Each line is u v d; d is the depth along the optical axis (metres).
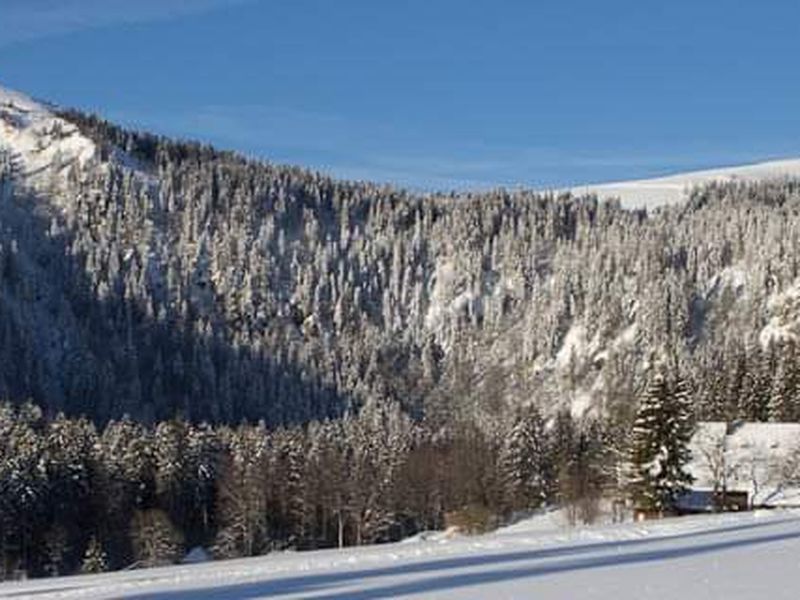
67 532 98.06
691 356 186.75
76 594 35.06
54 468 100.38
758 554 32.59
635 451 82.75
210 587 32.66
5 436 105.56
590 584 26.03
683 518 63.69
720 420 124.62
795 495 85.94
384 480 112.38
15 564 92.19
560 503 105.38
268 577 36.22
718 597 22.59
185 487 111.44
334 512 110.75
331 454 118.06
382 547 58.03
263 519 107.88
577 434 128.12
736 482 88.38
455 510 108.75
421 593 26.02
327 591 28.47
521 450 113.00
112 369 198.62
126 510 105.44
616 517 90.94
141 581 40.25
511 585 26.81
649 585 25.17
